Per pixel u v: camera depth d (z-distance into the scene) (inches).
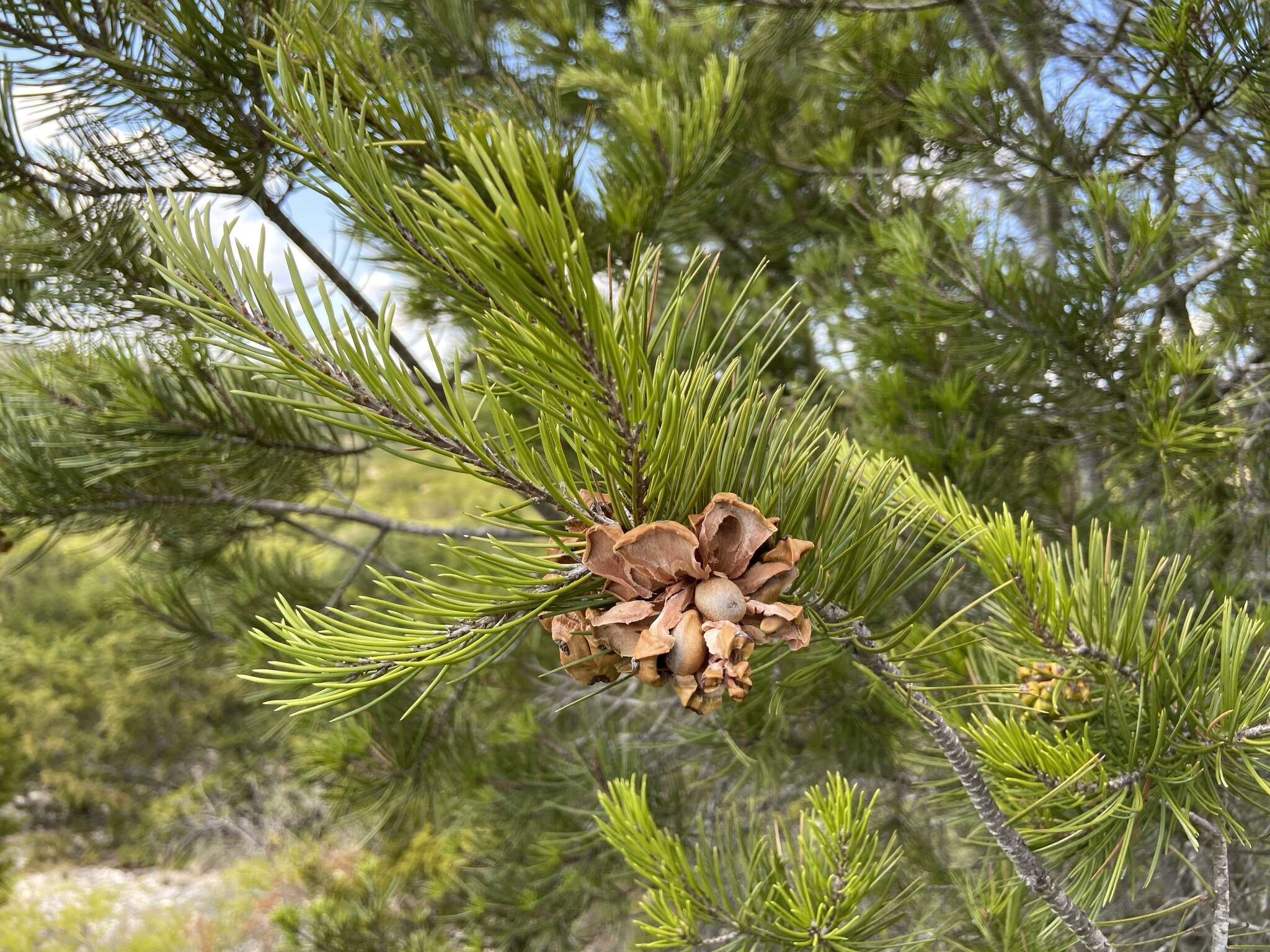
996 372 21.3
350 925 35.8
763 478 8.2
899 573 9.2
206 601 29.8
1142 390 18.8
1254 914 19.0
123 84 12.5
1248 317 19.1
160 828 105.1
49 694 110.3
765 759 23.8
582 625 7.8
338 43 11.2
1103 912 21.3
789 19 23.7
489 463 6.8
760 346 8.0
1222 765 10.2
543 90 14.1
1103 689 11.4
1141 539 10.4
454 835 38.6
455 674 27.3
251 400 20.7
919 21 23.7
